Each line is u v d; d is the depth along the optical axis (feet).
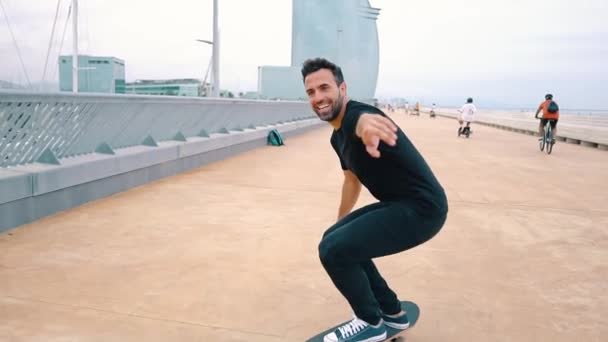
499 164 33.14
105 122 19.06
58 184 15.60
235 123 38.17
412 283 10.68
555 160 36.88
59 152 17.10
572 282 10.98
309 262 11.78
